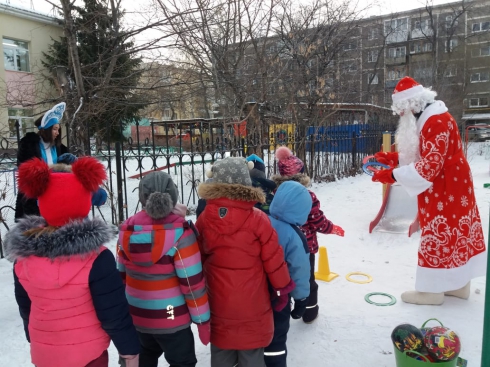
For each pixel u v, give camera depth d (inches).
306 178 131.3
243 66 366.9
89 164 72.4
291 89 408.5
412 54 1398.9
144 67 371.6
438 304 137.6
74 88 278.4
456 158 130.8
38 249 68.3
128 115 406.3
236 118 326.6
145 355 92.7
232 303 86.3
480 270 136.9
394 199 235.9
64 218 70.9
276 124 407.8
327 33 487.2
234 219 85.8
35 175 68.4
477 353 108.1
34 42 705.6
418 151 134.7
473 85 1508.4
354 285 156.4
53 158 154.5
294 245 99.7
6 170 277.3
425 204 134.4
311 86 475.2
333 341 117.0
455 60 1248.8
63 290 69.0
